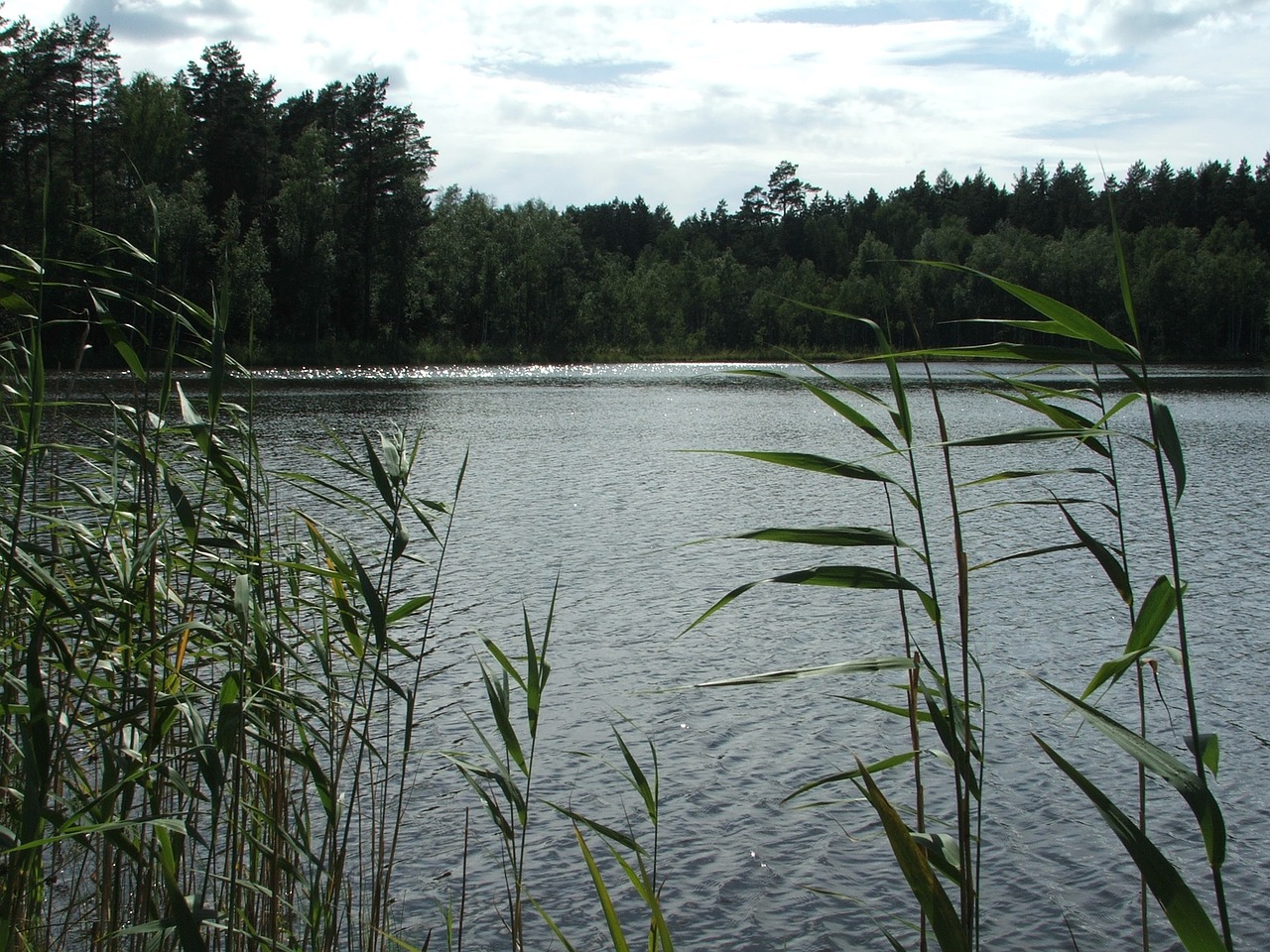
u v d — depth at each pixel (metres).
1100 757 8.55
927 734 8.99
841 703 9.75
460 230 95.56
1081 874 6.71
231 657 4.70
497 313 89.62
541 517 19.59
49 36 54.12
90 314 4.65
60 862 4.54
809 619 12.73
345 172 76.25
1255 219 125.44
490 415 41.44
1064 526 19.30
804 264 114.81
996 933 6.05
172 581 4.90
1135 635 2.80
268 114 82.06
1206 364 86.31
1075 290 83.94
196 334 4.29
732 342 105.06
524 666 10.66
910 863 2.50
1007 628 12.38
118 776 3.84
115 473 4.35
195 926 3.19
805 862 6.83
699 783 7.99
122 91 66.88
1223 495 22.67
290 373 65.44
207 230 52.53
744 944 5.90
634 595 13.73
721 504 21.45
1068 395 3.03
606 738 8.86
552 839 7.08
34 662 3.49
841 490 23.52
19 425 4.13
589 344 94.19
